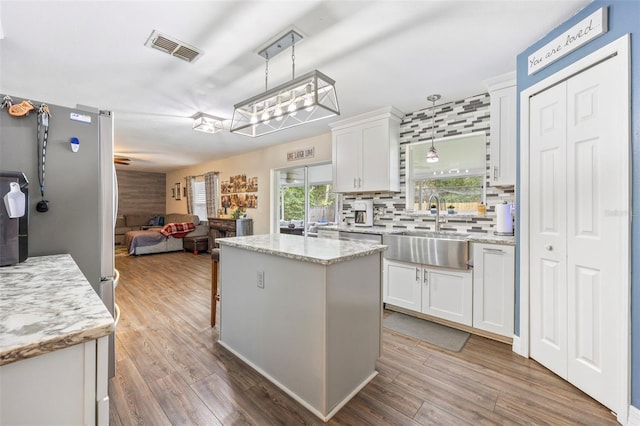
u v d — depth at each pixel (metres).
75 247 1.60
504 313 2.35
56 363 0.61
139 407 1.61
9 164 1.40
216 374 1.94
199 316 2.94
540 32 1.94
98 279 1.68
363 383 1.84
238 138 4.93
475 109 3.06
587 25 1.63
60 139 1.54
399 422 1.52
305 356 1.66
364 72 2.50
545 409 1.60
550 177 1.94
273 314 1.87
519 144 2.20
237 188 6.63
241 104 2.24
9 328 0.61
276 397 1.72
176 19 1.78
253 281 2.03
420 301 2.85
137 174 9.42
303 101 1.99
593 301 1.66
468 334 2.55
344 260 1.63
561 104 1.85
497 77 2.58
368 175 3.63
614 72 1.52
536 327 2.08
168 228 6.80
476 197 3.17
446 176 3.34
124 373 1.94
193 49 2.12
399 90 2.89
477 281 2.50
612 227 1.54
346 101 3.19
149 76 2.55
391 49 2.15
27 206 1.30
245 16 1.76
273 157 5.66
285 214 5.99
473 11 1.74
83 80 2.62
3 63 2.30
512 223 2.74
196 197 8.40
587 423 1.50
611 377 1.55
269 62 2.32
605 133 1.58
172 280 4.32
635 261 1.44
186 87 2.78
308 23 1.84
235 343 2.20
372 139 3.58
